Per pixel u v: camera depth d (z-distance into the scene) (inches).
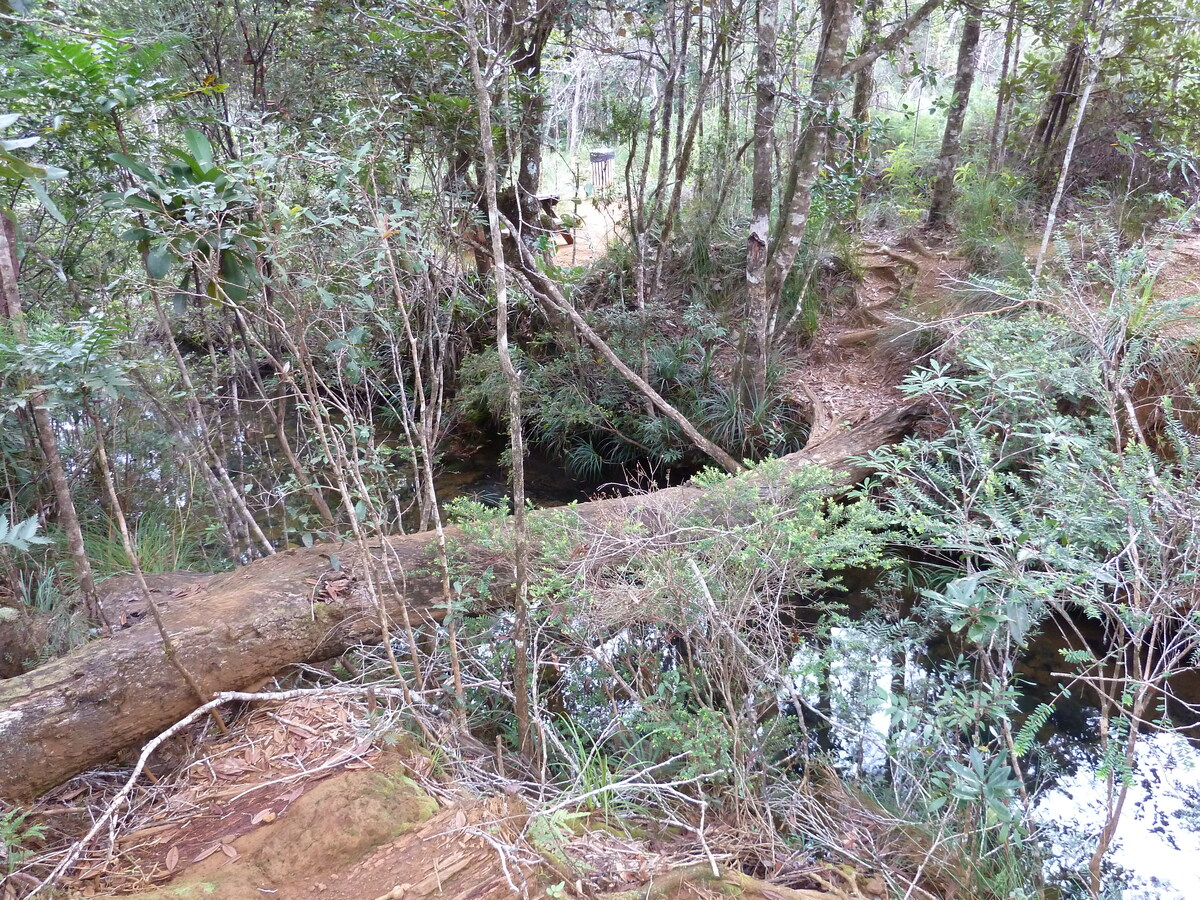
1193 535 80.7
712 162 318.0
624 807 102.4
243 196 93.3
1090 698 138.4
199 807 90.9
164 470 172.7
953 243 287.1
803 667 109.0
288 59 215.8
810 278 277.3
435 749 101.2
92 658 98.6
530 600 116.4
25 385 98.3
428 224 163.9
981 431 128.0
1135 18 253.8
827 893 89.5
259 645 110.0
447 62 184.7
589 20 234.1
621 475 254.7
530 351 278.8
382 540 105.0
